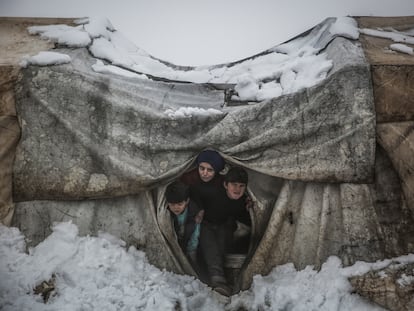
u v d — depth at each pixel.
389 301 2.05
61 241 2.19
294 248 2.24
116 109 2.24
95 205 2.26
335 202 2.22
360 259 2.17
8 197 2.22
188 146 2.21
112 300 2.07
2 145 2.22
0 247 2.16
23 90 2.25
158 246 2.26
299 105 2.22
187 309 2.12
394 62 2.25
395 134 2.21
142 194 2.28
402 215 2.20
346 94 2.21
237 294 2.25
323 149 2.20
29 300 2.00
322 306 2.07
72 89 2.25
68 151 2.22
